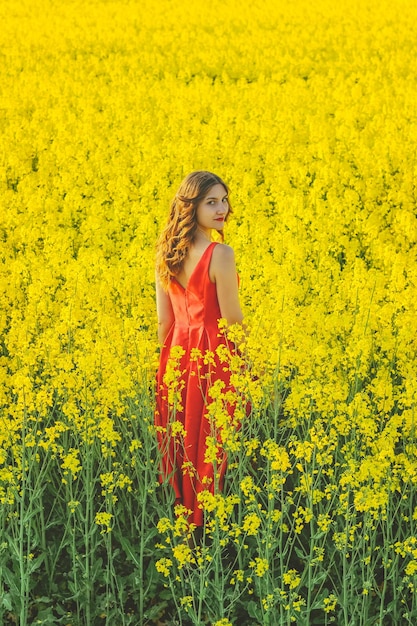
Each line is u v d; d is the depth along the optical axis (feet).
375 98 49.78
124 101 52.95
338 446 15.66
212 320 14.74
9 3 98.58
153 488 14.28
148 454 14.15
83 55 72.18
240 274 22.79
